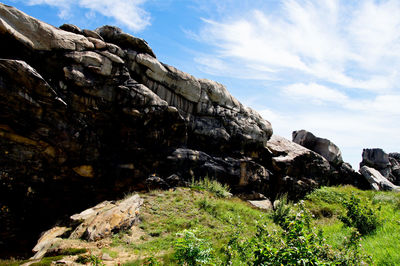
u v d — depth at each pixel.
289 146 19.17
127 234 7.65
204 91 14.98
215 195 12.58
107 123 11.05
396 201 11.93
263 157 17.58
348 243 5.20
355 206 8.20
